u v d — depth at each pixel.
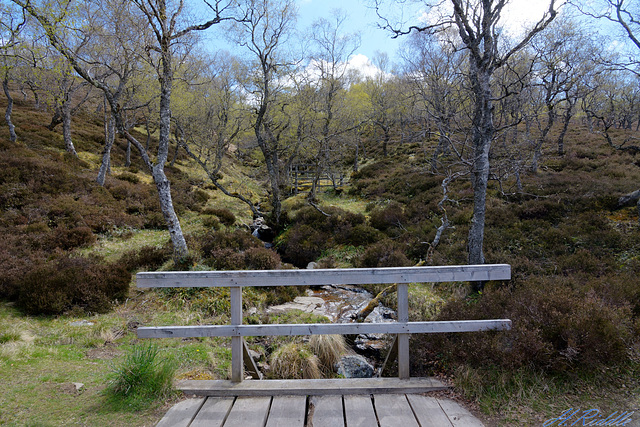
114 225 11.72
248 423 2.52
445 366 3.23
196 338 4.98
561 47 13.71
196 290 7.07
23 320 5.47
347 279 2.97
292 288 8.27
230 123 21.34
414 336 3.55
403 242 11.20
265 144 17.59
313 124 19.78
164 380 2.92
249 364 3.51
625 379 3.05
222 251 9.33
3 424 2.45
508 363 3.03
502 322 3.14
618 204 10.35
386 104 29.59
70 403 2.80
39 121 22.36
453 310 4.17
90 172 16.77
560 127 28.78
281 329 2.98
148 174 21.00
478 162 7.38
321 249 12.77
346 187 23.30
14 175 12.59
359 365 4.63
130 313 6.27
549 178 13.98
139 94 16.27
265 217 18.09
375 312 6.88
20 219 10.14
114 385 2.97
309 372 4.30
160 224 13.04
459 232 10.46
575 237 8.92
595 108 21.95
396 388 2.92
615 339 3.14
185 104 18.86
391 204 15.00
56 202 11.77
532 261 7.98
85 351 4.44
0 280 6.32
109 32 10.81
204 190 21.36
